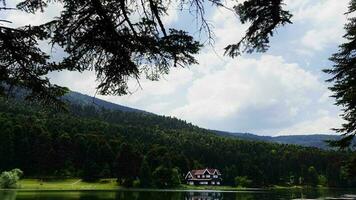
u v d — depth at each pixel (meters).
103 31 6.98
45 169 138.12
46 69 7.43
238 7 7.71
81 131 171.88
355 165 27.84
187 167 170.00
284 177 181.38
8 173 111.50
